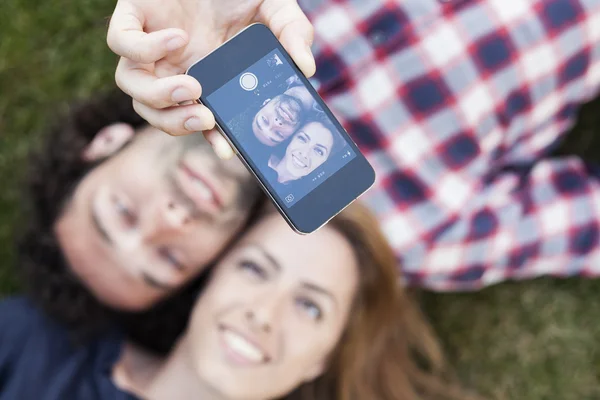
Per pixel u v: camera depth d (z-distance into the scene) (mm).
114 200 1312
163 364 1437
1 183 1620
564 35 1326
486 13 1320
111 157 1339
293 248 1302
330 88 1385
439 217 1399
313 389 1499
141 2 859
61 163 1381
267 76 853
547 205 1443
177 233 1306
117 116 1409
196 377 1356
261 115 847
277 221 1322
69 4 1619
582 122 1613
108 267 1354
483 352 1645
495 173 1479
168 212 1291
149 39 778
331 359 1463
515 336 1642
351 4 1366
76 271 1386
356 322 1424
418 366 1657
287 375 1344
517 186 1479
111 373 1428
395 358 1545
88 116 1420
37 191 1403
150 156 1303
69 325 1432
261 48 853
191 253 1333
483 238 1419
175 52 899
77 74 1634
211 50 911
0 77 1628
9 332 1452
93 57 1625
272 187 840
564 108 1445
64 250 1376
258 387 1342
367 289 1395
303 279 1298
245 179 1294
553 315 1632
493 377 1644
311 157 855
